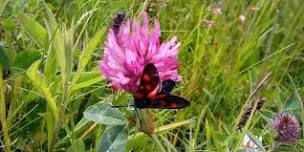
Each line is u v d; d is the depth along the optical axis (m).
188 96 0.17
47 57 0.13
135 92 0.09
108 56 0.09
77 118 0.14
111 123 0.11
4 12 0.14
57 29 0.12
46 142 0.13
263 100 0.14
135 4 0.17
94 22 0.17
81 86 0.12
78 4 0.16
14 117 0.13
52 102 0.12
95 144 0.13
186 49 0.18
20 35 0.14
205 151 0.14
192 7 0.20
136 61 0.09
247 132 0.12
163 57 0.10
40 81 0.12
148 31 0.10
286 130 0.12
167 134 0.15
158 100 0.09
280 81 0.18
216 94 0.17
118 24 0.12
